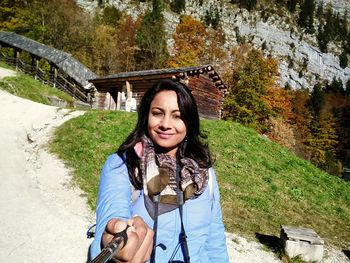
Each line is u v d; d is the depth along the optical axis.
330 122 68.31
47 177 9.53
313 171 15.32
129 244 0.94
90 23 68.94
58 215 7.36
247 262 6.89
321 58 132.50
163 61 65.62
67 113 16.30
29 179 9.24
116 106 29.42
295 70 123.62
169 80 1.69
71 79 39.19
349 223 10.91
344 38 144.75
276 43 130.00
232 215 9.27
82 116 15.39
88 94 38.06
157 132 1.66
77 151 11.48
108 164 1.56
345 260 8.17
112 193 1.44
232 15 131.25
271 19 136.75
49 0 63.66
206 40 65.62
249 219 9.25
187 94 1.68
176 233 1.54
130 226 1.00
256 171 13.12
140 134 1.66
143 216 1.52
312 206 11.52
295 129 59.84
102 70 65.94
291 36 134.62
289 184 12.82
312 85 121.62
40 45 39.66
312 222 10.26
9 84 21.62
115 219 1.05
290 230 7.62
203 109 26.84
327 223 10.50
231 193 10.68
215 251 1.79
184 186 1.59
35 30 59.09
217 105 28.42
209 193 1.71
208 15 124.38
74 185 9.20
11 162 10.20
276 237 8.41
